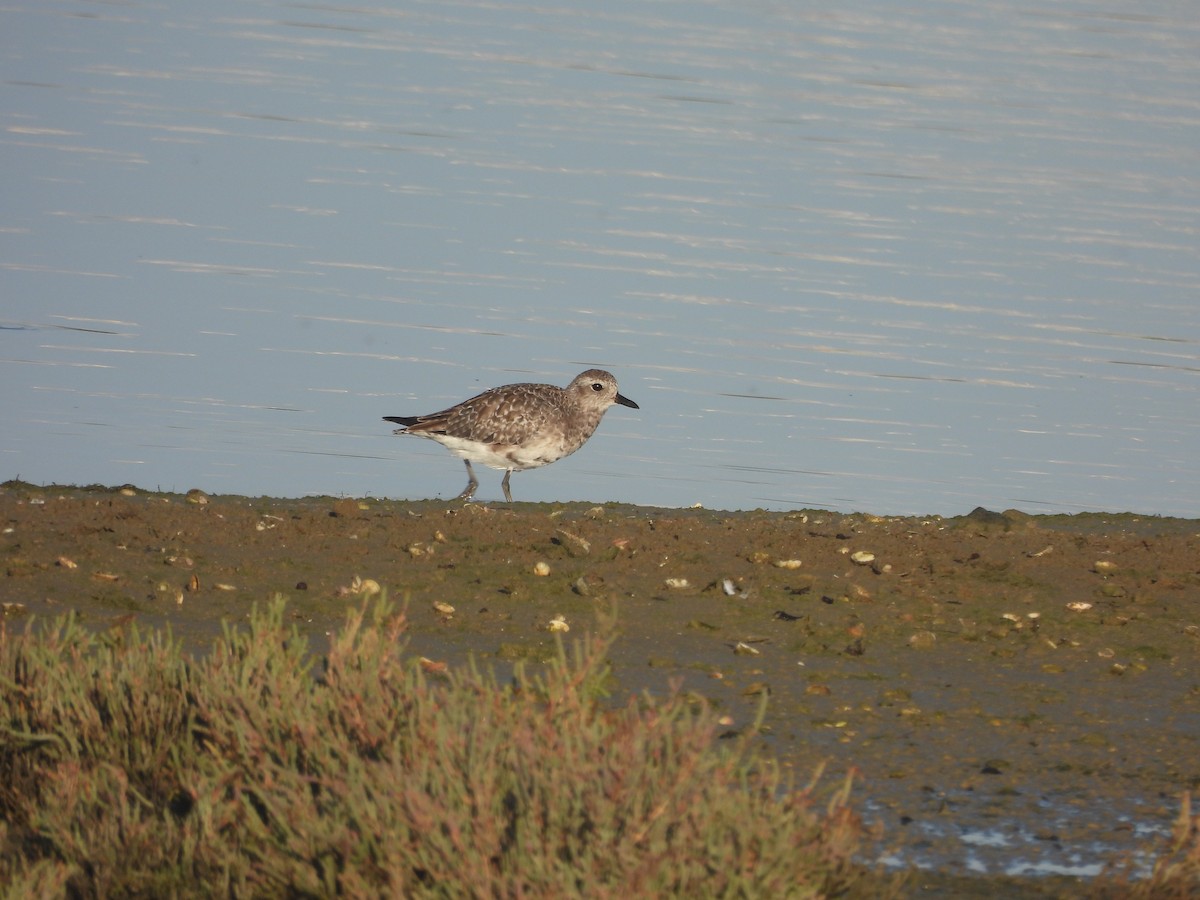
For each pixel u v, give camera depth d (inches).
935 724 410.3
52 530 549.0
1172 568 578.2
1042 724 413.7
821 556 570.6
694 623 485.7
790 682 436.8
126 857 296.4
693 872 268.2
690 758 282.4
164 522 571.5
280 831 295.6
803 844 288.8
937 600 523.8
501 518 617.0
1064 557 582.9
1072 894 314.5
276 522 586.6
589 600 502.9
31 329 901.8
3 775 337.4
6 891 287.7
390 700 326.3
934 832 343.0
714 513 684.1
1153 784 375.9
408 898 272.1
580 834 276.8
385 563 537.3
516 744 294.5
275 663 345.7
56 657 352.8
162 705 342.3
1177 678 456.8
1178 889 314.2
